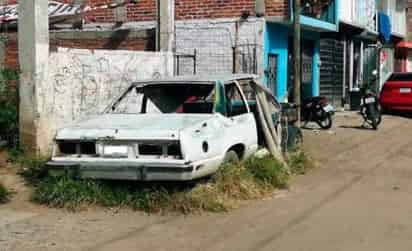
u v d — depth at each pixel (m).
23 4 10.43
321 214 7.93
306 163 11.06
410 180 10.17
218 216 7.80
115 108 9.50
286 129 11.18
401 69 31.62
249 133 9.44
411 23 31.50
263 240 6.82
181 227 7.33
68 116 11.13
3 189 8.55
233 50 15.10
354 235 7.02
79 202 8.13
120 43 15.88
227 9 15.12
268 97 10.67
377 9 25.48
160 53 13.34
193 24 15.42
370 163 11.75
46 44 10.62
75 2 16.47
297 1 12.69
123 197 8.16
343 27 20.92
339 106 22.27
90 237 6.95
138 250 6.49
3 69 10.94
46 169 9.34
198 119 8.43
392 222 7.56
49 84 10.71
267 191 9.01
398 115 21.23
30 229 7.25
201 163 7.94
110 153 7.98
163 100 9.55
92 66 11.62
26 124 10.59
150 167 7.70
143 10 15.70
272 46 15.63
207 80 9.24
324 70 20.67
